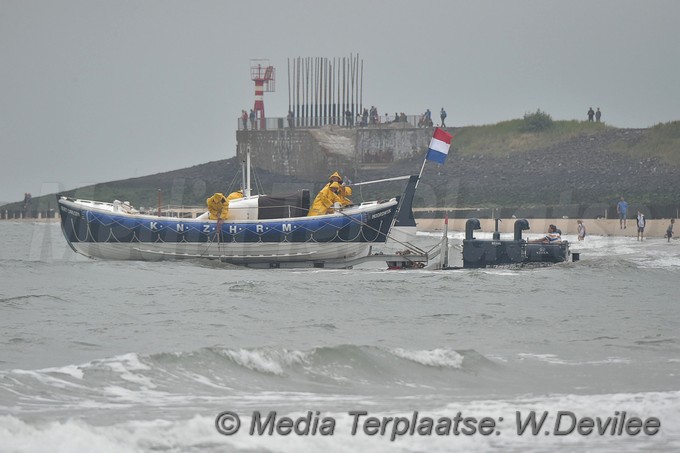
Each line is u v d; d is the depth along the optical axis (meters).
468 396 48.53
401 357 56.06
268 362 53.09
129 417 40.91
